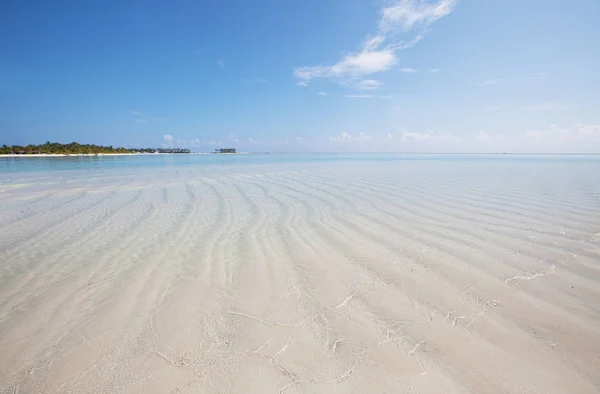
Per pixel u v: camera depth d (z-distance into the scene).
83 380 1.83
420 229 4.92
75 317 2.46
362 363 1.96
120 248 4.07
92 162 28.83
